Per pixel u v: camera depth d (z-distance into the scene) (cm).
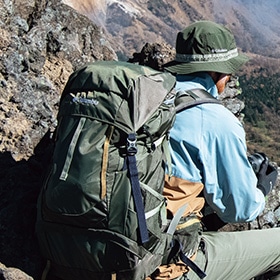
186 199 345
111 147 306
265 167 400
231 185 346
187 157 345
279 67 15662
